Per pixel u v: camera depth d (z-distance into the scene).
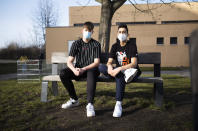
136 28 18.44
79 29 18.83
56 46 19.14
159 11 20.33
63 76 2.71
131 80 2.50
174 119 2.32
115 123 2.23
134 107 2.88
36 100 3.43
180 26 17.95
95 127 2.12
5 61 23.19
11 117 2.49
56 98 3.50
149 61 3.08
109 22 5.46
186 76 7.71
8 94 4.04
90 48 2.80
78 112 2.69
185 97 3.50
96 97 3.54
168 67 16.88
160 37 18.28
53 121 2.31
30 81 6.77
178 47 18.05
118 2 5.39
